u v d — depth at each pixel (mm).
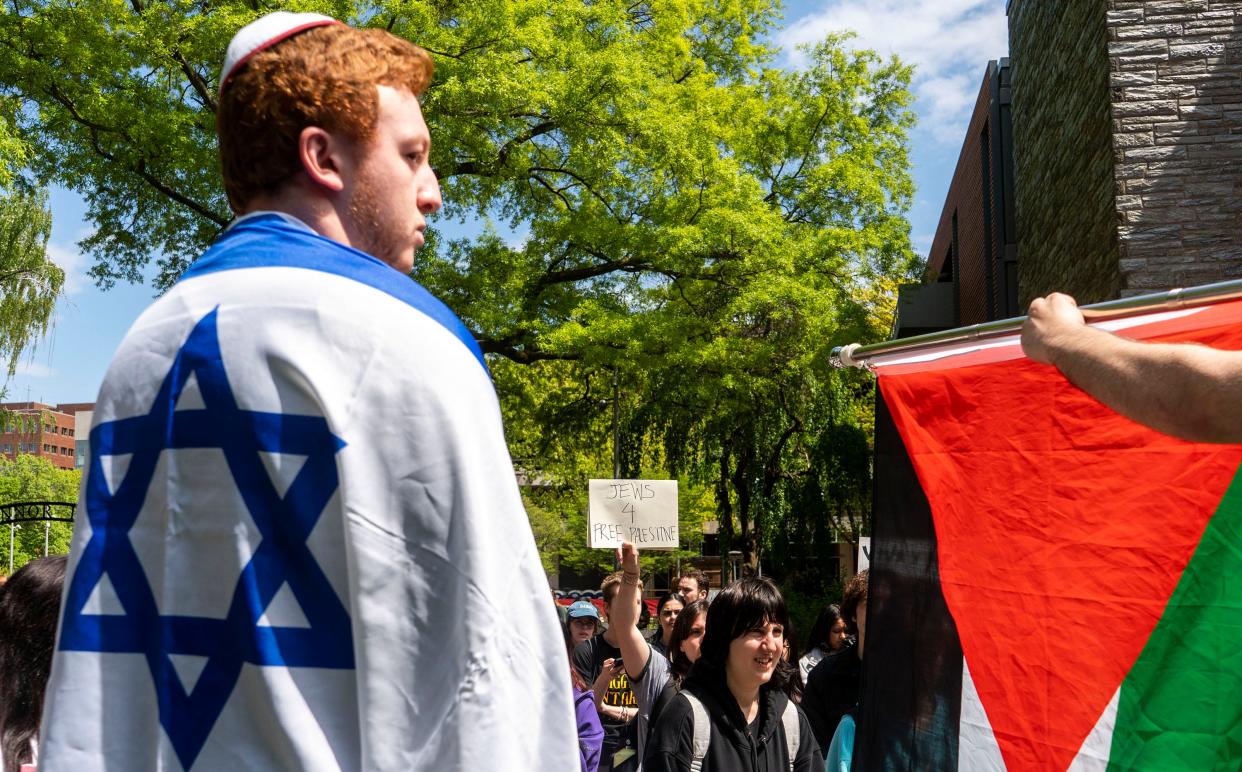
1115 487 1990
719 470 21438
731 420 19359
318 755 992
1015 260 17953
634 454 20422
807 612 18953
